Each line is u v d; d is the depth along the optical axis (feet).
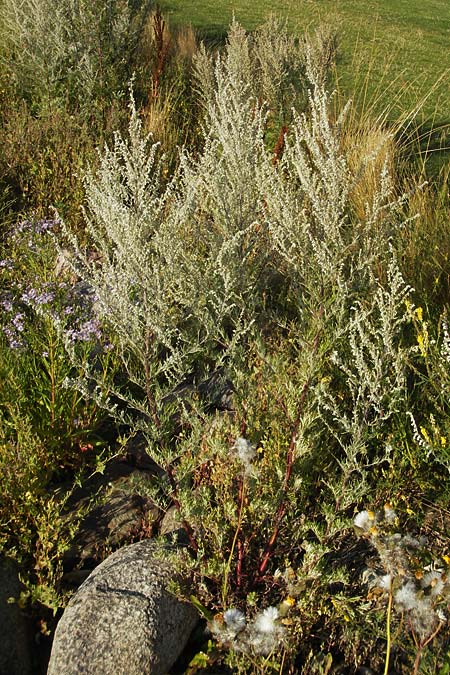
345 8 53.01
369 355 11.92
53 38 24.34
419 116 27.66
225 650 8.65
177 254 10.69
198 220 13.41
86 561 10.25
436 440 10.30
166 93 25.55
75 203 18.69
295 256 11.07
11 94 25.23
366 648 8.60
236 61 25.20
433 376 10.96
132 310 9.57
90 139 21.68
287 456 9.80
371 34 43.62
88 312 14.14
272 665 7.99
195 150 22.66
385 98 29.66
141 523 10.71
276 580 9.08
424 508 10.44
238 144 12.59
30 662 9.19
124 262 9.79
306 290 12.18
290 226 10.84
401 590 7.18
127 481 11.45
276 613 7.27
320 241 11.13
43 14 24.03
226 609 8.80
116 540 10.50
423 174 19.62
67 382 9.45
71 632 8.61
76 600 8.99
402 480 10.21
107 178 10.34
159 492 11.25
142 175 10.29
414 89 31.01
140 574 9.12
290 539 9.81
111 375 12.23
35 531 10.32
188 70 28.66
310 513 10.30
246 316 12.50
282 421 10.52
